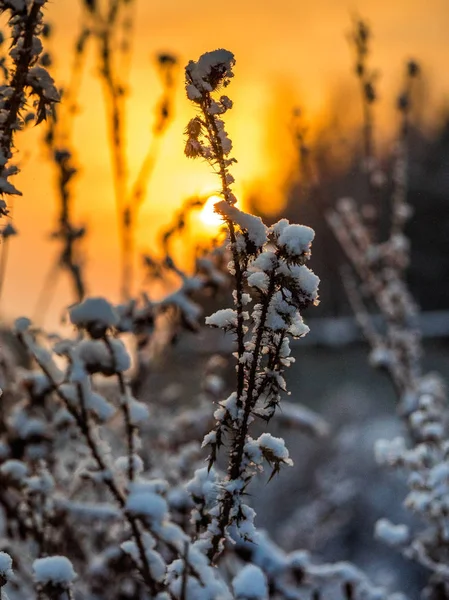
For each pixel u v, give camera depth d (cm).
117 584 223
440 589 253
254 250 120
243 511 131
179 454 307
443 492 242
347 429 1020
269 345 125
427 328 1384
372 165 380
